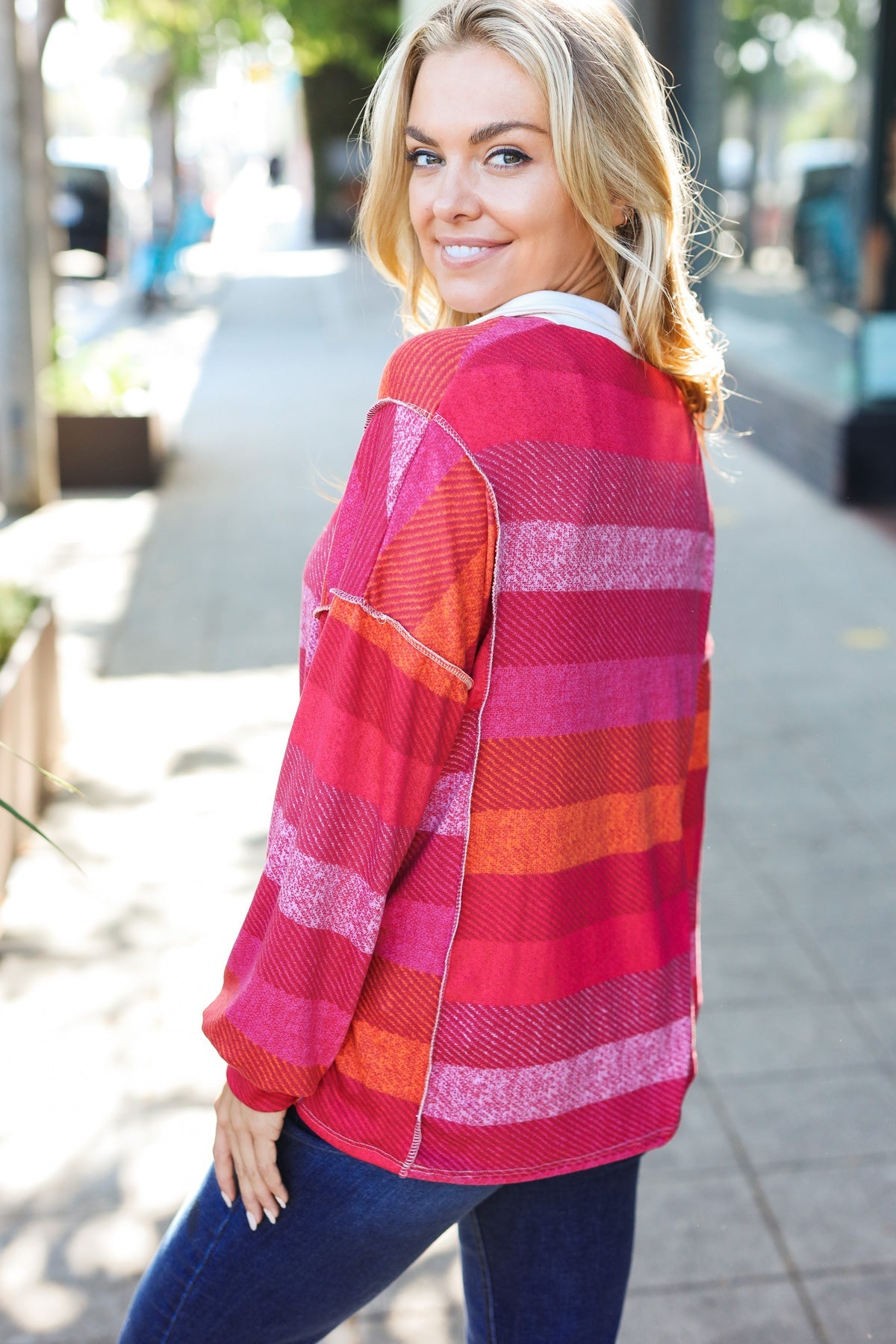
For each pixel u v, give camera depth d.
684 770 1.40
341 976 1.23
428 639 1.17
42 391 8.20
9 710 3.73
